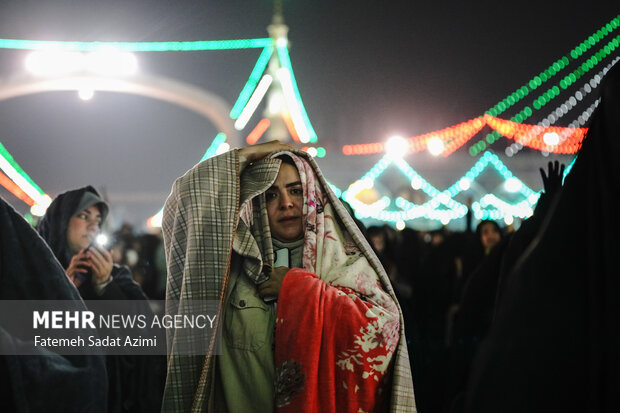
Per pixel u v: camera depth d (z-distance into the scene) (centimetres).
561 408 169
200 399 274
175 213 292
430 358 495
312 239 294
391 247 721
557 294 173
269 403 274
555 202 184
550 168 369
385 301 285
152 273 698
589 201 173
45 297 310
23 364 290
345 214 303
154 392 425
